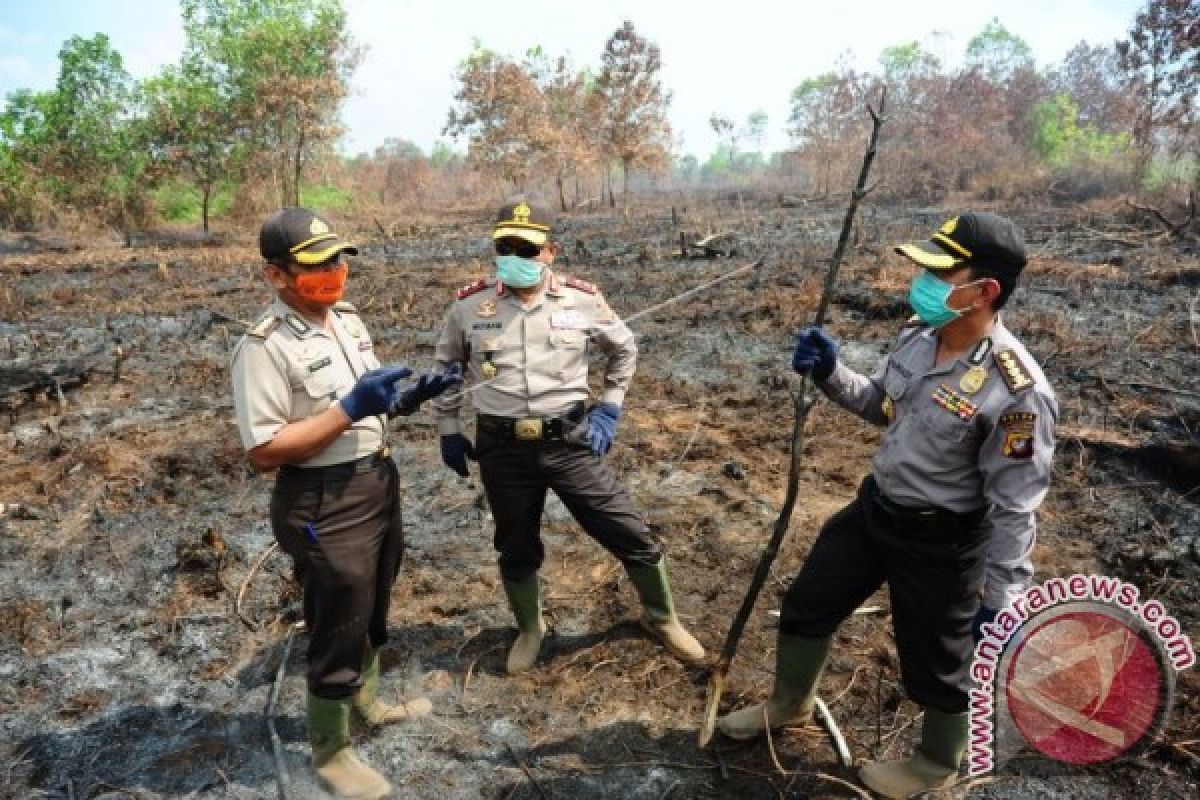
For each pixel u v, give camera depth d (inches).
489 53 1059.3
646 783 105.2
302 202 1024.9
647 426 232.4
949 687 90.9
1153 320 302.4
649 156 1063.0
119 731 118.5
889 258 431.5
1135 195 668.7
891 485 89.4
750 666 126.8
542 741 113.4
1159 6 674.2
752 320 334.0
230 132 808.3
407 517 182.1
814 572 99.3
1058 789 99.7
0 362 303.9
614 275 448.1
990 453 81.8
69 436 233.1
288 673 129.6
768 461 204.7
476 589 151.5
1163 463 185.5
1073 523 167.0
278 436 87.0
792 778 104.2
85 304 430.6
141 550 168.6
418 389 102.5
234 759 112.1
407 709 118.0
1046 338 283.7
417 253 605.0
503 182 1234.6
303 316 92.9
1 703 124.8
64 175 792.9
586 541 167.0
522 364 114.4
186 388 279.4
